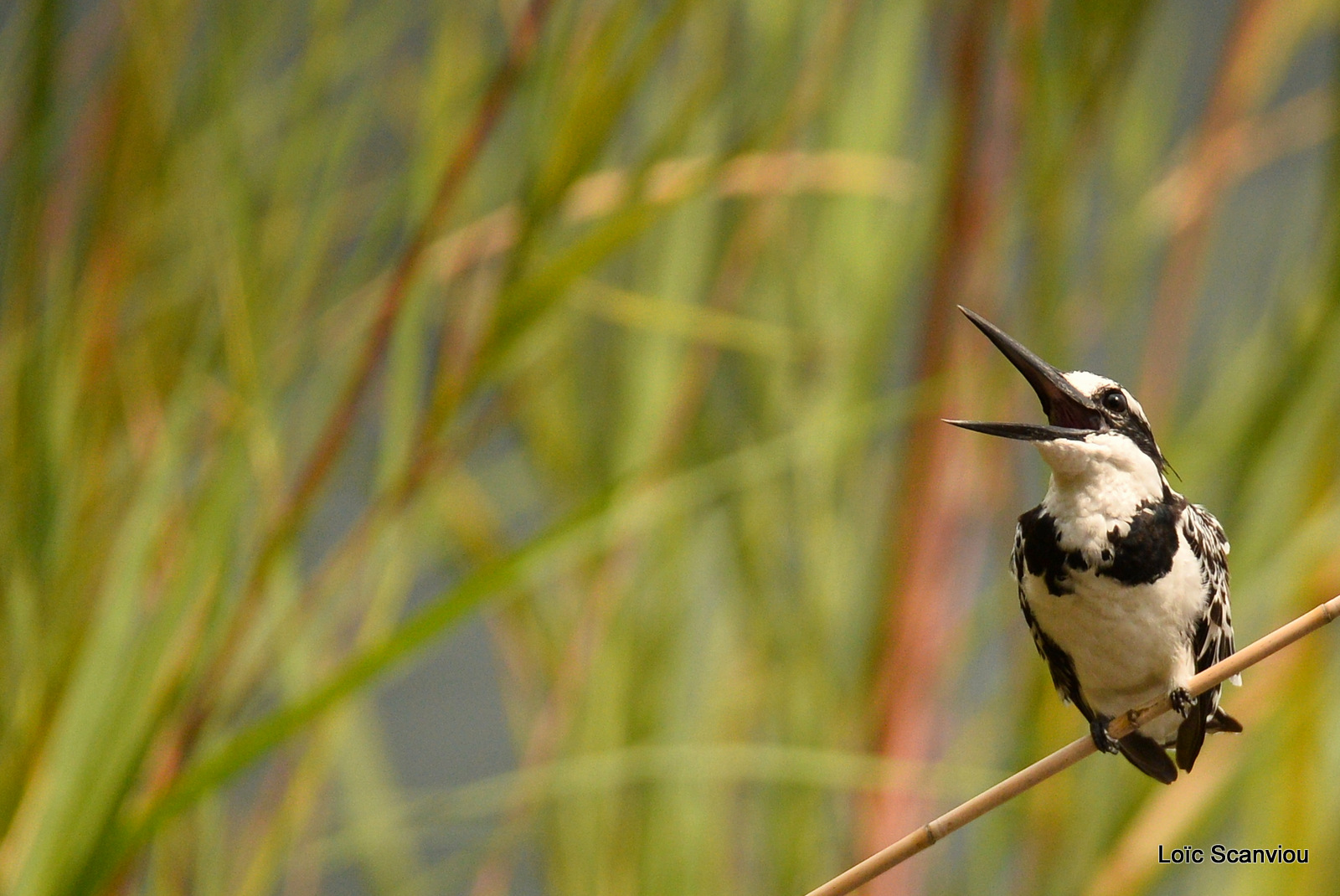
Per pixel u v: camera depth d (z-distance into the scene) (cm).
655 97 888
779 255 894
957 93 890
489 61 882
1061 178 887
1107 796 888
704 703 891
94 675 870
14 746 871
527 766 890
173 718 871
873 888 890
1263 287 891
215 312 878
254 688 877
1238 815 888
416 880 889
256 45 881
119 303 877
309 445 879
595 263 875
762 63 883
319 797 888
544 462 894
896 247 891
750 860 892
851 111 892
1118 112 891
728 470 884
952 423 877
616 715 889
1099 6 884
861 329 891
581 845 891
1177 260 891
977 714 891
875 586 891
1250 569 884
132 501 875
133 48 879
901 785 888
